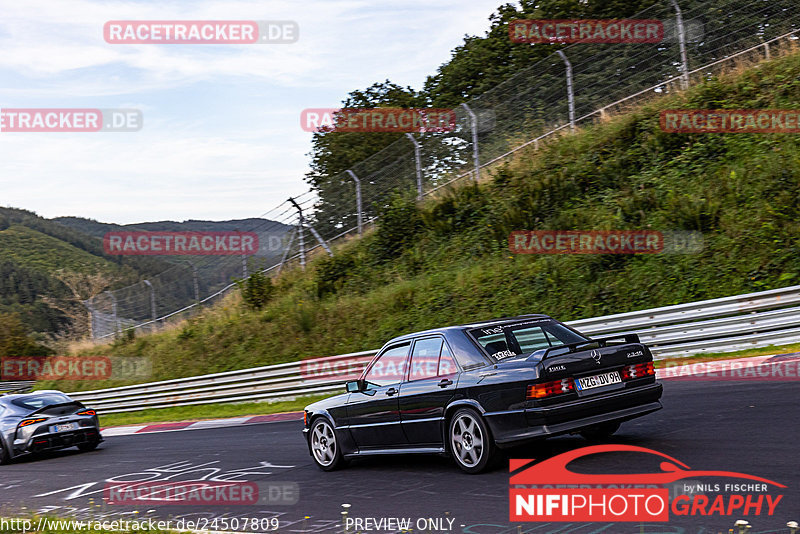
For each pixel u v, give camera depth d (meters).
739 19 21.02
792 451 6.25
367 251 23.28
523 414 6.42
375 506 6.43
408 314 19.23
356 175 25.81
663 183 18.14
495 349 7.10
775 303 12.41
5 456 13.47
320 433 8.80
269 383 18.42
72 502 8.74
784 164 16.52
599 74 21.86
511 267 18.67
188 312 27.09
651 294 15.54
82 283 56.97
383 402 7.84
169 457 11.77
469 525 5.41
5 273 72.50
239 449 11.59
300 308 21.89
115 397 21.73
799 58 19.28
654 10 21.56
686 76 20.78
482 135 23.22
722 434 7.20
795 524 4.11
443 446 7.31
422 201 23.36
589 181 19.66
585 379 6.61
